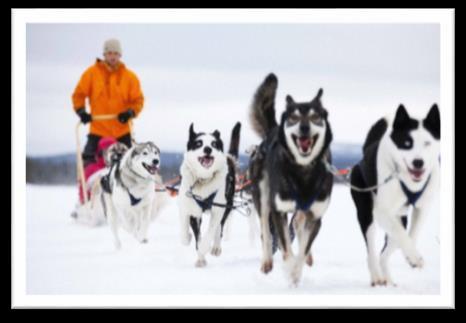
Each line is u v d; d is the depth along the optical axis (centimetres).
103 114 1434
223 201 1101
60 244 1304
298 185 912
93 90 1429
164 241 1344
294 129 892
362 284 965
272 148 956
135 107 1439
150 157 1224
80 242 1329
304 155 902
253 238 1296
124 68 1449
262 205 1015
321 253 1220
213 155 1069
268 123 1087
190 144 1091
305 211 931
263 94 1086
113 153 1363
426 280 998
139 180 1237
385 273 964
